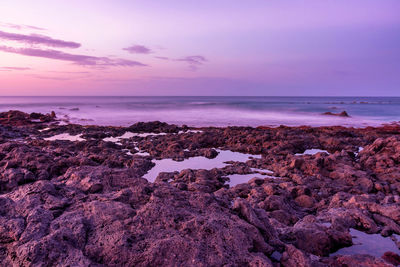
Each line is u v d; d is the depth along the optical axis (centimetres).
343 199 1258
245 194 1364
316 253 720
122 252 527
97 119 5569
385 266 610
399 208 1053
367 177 1576
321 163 1819
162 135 3375
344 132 3316
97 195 762
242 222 657
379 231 920
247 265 522
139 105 10375
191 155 2338
